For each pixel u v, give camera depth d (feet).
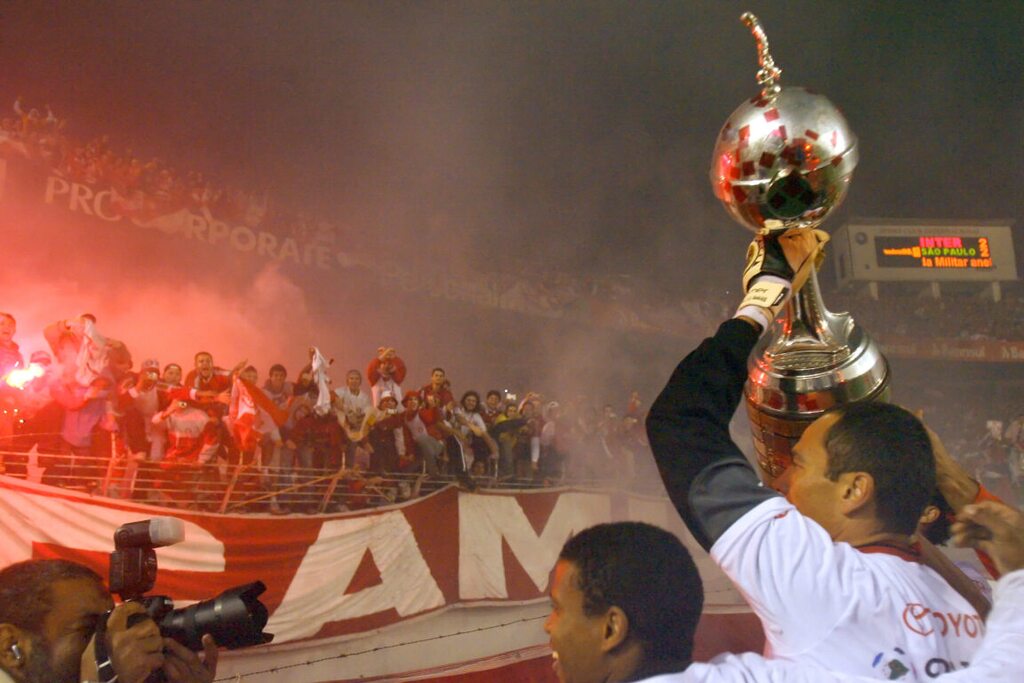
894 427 4.13
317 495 25.55
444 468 28.22
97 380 21.95
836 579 3.65
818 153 4.15
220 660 21.77
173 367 24.20
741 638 31.58
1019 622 3.58
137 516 20.86
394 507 25.48
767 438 4.89
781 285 4.19
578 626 3.87
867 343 4.68
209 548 21.66
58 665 4.86
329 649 23.49
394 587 24.81
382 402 27.48
